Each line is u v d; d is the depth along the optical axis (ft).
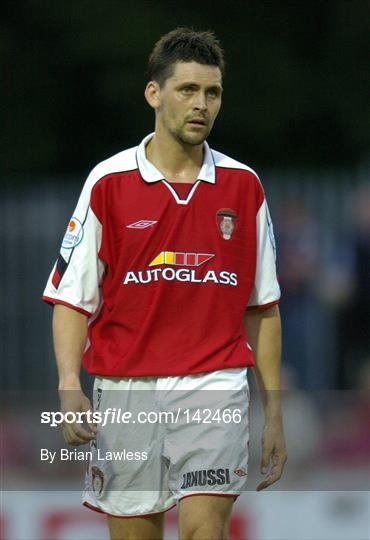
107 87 174.91
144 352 59.98
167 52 59.77
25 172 181.98
